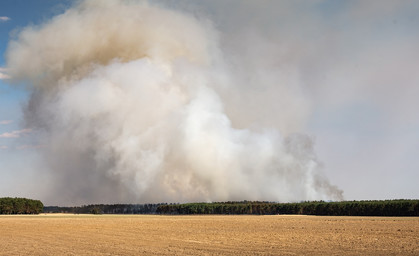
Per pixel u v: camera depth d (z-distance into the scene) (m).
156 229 52.94
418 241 35.75
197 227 56.62
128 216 104.38
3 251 30.27
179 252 29.27
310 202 113.94
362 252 28.81
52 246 33.56
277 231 48.03
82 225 62.06
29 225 61.94
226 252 29.14
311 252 28.98
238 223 66.25
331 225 58.25
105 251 30.02
